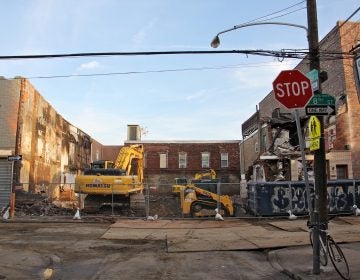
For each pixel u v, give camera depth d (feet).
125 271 30.60
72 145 131.13
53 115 108.47
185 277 28.63
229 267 31.55
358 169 89.45
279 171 79.00
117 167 102.32
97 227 55.31
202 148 178.70
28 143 87.30
